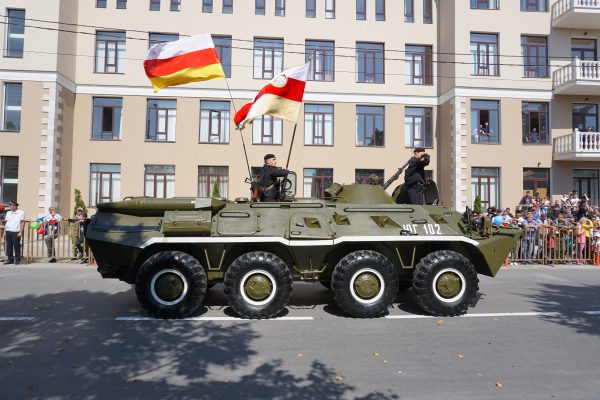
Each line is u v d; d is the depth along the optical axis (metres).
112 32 21.33
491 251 6.94
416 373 4.43
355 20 22.38
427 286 6.60
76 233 13.01
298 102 8.94
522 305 7.58
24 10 19.41
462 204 21.09
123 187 21.06
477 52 21.72
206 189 21.52
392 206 7.08
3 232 13.63
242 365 4.62
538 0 22.12
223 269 6.89
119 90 21.14
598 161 21.91
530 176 21.91
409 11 22.92
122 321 6.31
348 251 6.95
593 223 13.91
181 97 21.34
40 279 10.07
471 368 4.57
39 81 19.30
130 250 6.43
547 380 4.26
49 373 4.37
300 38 22.06
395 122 22.48
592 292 8.84
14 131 19.17
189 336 5.60
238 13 21.78
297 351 5.07
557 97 21.95
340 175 22.00
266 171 7.62
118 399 3.79
